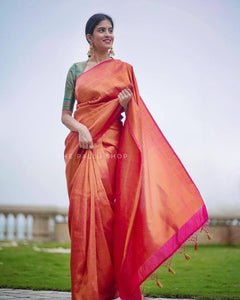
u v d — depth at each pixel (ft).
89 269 12.14
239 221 45.98
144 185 12.95
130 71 13.74
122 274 12.29
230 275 22.27
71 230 12.60
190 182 13.28
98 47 13.89
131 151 12.98
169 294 17.04
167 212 12.78
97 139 13.21
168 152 13.48
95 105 13.30
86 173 12.78
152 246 12.32
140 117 13.24
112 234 12.80
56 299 15.79
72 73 14.11
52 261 26.66
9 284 19.08
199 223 12.84
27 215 46.52
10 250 31.94
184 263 26.94
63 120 13.85
